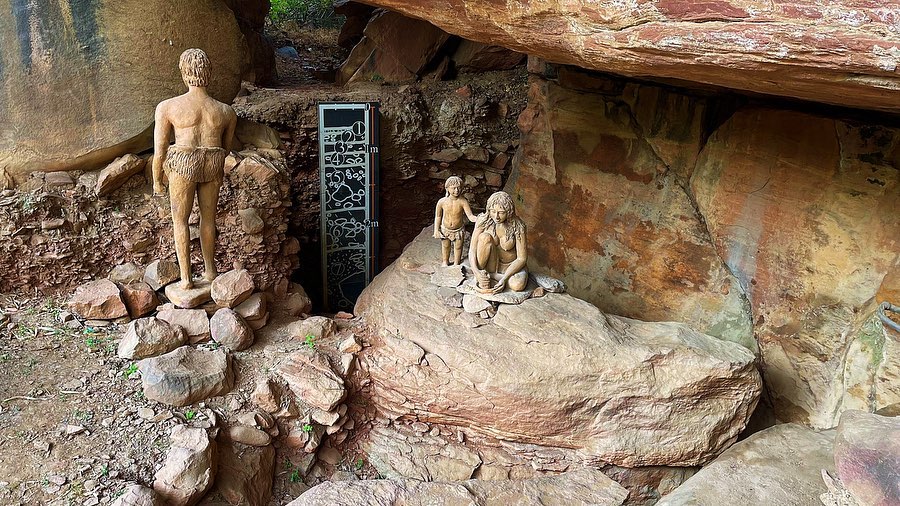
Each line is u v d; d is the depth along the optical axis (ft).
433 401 21.57
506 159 38.14
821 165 21.84
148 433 19.11
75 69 23.44
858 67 11.68
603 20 14.94
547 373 20.48
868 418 15.75
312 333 24.43
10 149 23.31
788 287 22.61
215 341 23.17
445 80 39.86
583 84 28.68
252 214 25.52
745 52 12.90
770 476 17.90
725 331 23.91
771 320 22.97
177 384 20.33
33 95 23.12
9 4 22.21
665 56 14.67
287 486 21.06
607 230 27.68
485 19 18.44
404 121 36.27
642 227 26.71
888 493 13.47
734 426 20.77
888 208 20.34
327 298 34.68
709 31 13.17
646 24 14.21
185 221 22.58
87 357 21.38
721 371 20.07
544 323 21.63
